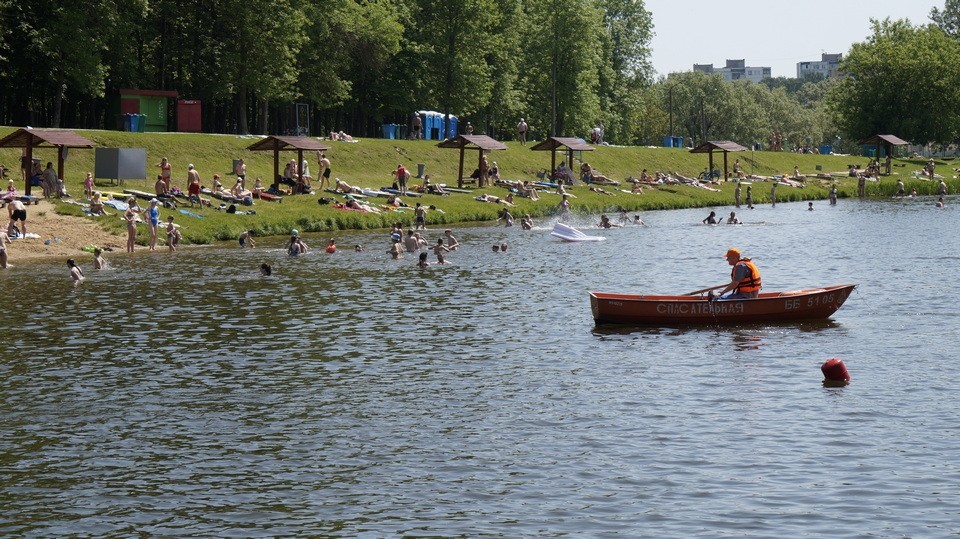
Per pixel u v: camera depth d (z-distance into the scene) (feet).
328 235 225.56
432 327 116.57
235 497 63.05
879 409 79.41
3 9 264.72
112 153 228.84
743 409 80.12
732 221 260.21
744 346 103.86
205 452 71.61
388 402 84.02
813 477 64.64
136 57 312.29
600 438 73.36
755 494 61.93
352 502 62.03
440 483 64.95
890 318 118.93
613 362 97.40
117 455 71.10
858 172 437.58
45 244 187.11
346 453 71.10
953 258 178.91
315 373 94.27
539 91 444.55
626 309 115.14
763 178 401.70
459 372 94.17
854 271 163.84
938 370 92.22
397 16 361.71
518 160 350.64
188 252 191.62
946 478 64.03
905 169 479.41
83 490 64.44
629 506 60.49
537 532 57.11
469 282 153.69
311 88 341.62
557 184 321.52
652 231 241.76
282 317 123.24
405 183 277.85
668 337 109.19
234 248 199.11
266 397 85.92
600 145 404.77
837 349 101.81
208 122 346.13
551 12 424.87
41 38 264.52
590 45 432.66
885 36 530.27
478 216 267.39
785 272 165.17
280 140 249.55
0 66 277.85
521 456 69.82
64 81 279.49
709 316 114.52
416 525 58.44
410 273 164.14
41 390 88.38
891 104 519.19
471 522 58.70
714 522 57.88
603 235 231.50
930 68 509.76
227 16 305.12
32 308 129.08
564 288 147.43
